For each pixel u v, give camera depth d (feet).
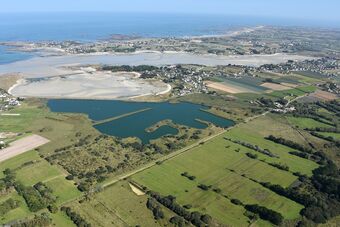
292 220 547.90
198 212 552.00
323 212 566.36
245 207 577.02
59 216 537.65
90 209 557.33
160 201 579.89
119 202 579.48
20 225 501.97
